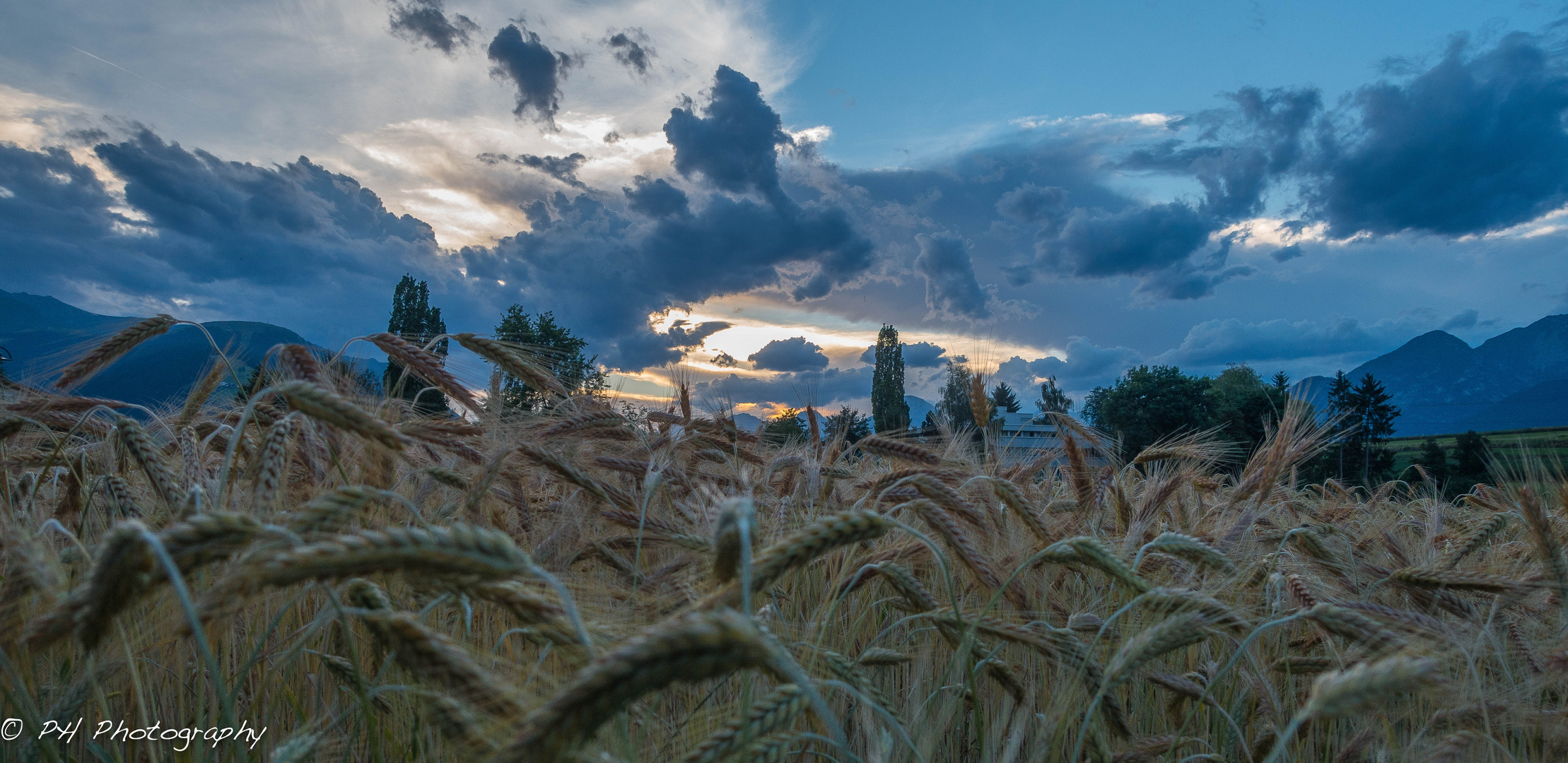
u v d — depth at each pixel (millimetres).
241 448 2818
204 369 3428
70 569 1878
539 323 54094
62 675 2004
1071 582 3461
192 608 1077
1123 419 64500
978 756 2535
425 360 2904
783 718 1352
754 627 972
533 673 1384
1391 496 6695
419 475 3154
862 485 3943
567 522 3043
